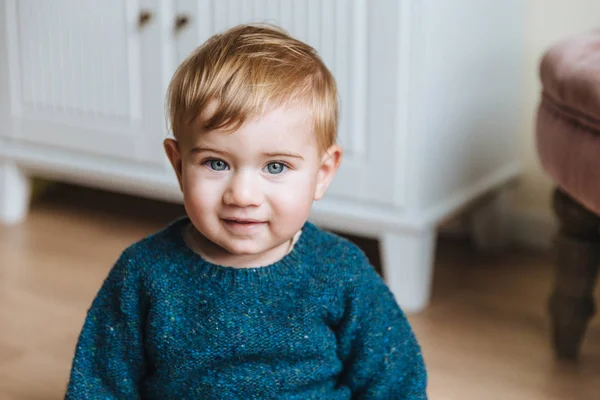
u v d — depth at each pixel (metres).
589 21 1.92
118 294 0.99
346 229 1.78
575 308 1.50
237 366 0.97
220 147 0.90
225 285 0.96
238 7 1.75
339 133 1.71
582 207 1.44
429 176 1.70
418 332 1.65
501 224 2.05
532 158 2.05
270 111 0.90
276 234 0.93
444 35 1.66
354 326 1.00
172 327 0.96
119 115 1.97
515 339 1.62
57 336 1.62
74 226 2.18
